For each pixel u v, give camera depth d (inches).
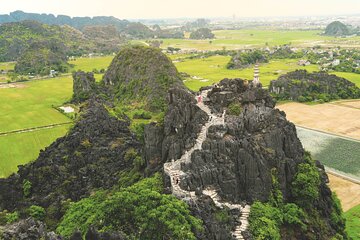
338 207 4360.2
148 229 2859.3
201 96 4766.2
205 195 3385.8
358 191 5570.9
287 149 4131.4
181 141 4047.7
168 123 4207.7
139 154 4913.9
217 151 3779.5
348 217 4813.0
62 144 5629.9
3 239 2618.1
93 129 5782.5
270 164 3882.9
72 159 5260.8
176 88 4571.9
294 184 3941.9
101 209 3144.7
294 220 3617.1
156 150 4259.4
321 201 4079.7
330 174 6205.7
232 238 3112.7
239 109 4264.3
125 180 4488.2
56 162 5260.8
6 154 6899.6
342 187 5708.7
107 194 4345.5
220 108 4419.3
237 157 3752.5
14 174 5251.0
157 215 2896.2
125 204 3058.6
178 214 2903.5
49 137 7859.3
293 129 4335.6
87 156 5270.7
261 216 3410.4
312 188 3870.6
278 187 3841.0
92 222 3070.9
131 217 3006.9
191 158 3750.0
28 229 2731.3
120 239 2637.8
